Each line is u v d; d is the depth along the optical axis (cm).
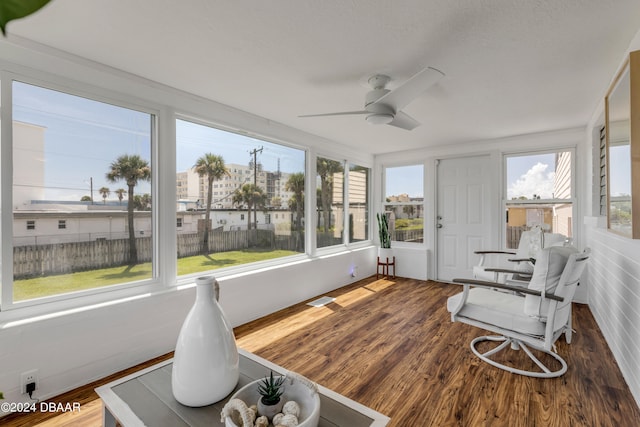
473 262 452
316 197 421
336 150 455
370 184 545
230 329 132
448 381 205
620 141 192
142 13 158
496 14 159
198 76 232
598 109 287
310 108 302
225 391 124
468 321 231
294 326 300
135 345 226
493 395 190
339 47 191
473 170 453
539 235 335
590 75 228
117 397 126
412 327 298
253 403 119
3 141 181
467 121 343
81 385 199
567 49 193
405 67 216
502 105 291
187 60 208
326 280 418
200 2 150
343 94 266
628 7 153
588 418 169
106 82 219
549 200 396
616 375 210
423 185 496
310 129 383
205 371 120
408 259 504
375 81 233
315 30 174
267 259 355
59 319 191
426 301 379
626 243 205
